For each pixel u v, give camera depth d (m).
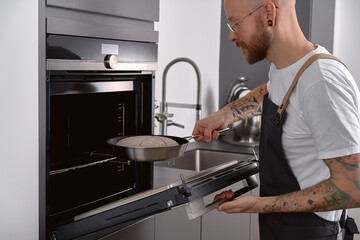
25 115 1.27
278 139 1.46
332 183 1.26
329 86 1.27
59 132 1.53
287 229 1.49
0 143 1.21
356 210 3.50
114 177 1.72
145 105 1.81
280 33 1.39
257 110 1.84
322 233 1.46
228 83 3.60
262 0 1.36
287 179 1.46
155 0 1.77
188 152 2.87
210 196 2.16
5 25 1.20
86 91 1.51
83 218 1.16
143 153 1.42
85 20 1.45
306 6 3.34
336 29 3.74
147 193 1.29
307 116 1.32
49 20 1.31
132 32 1.64
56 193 1.46
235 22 1.42
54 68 1.34
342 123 1.23
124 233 1.54
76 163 1.56
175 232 1.85
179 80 3.07
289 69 1.42
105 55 1.53
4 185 1.23
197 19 3.23
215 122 1.79
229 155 2.85
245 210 1.38
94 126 1.67
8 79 1.22
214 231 2.18
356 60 3.75
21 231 1.29
